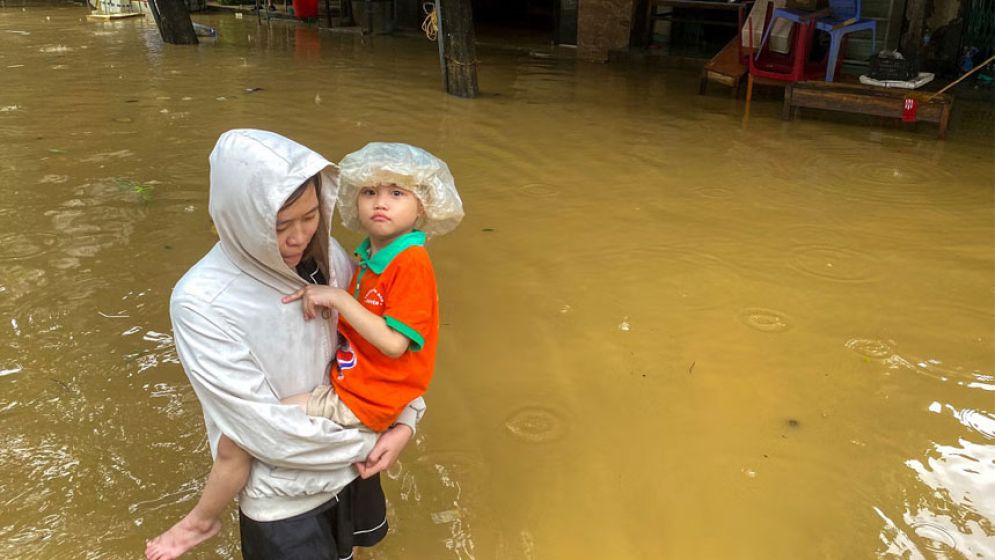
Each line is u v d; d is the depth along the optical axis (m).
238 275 1.92
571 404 3.47
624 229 5.39
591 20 12.27
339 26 14.85
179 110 8.22
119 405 3.36
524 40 13.77
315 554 2.08
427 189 2.11
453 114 8.49
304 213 1.90
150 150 6.78
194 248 4.83
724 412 3.44
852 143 7.80
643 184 6.35
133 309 4.12
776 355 3.87
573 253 4.98
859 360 3.83
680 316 4.22
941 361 3.83
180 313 1.88
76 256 4.68
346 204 2.20
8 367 3.59
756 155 7.29
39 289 4.27
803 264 4.88
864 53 10.84
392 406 2.06
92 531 2.70
